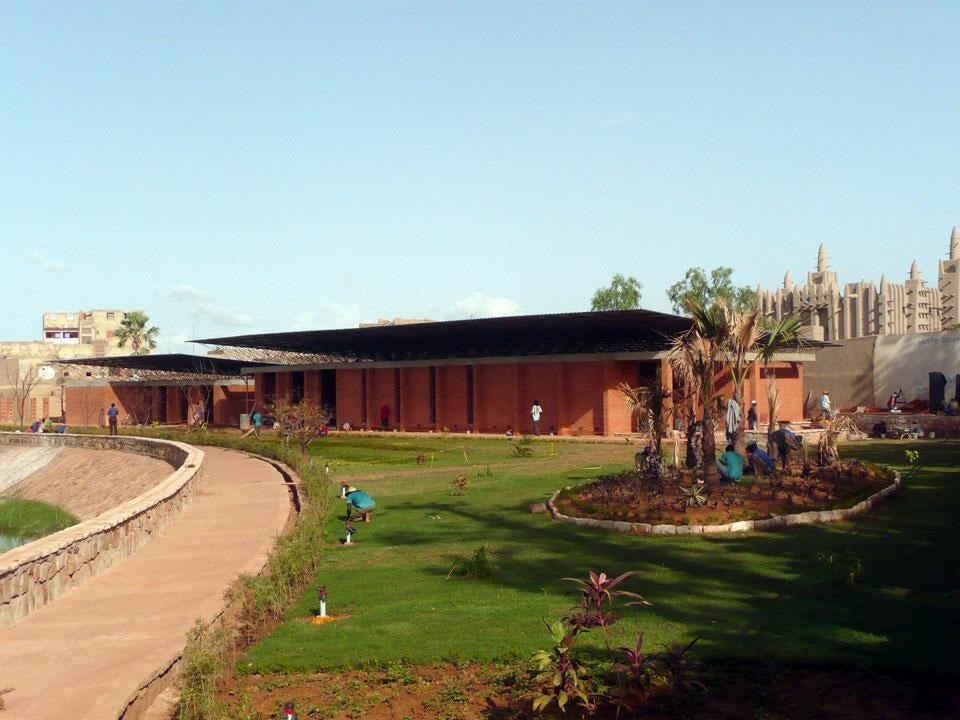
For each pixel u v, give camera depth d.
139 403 69.31
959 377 39.62
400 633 10.02
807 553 13.40
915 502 18.14
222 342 53.19
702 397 20.55
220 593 11.52
